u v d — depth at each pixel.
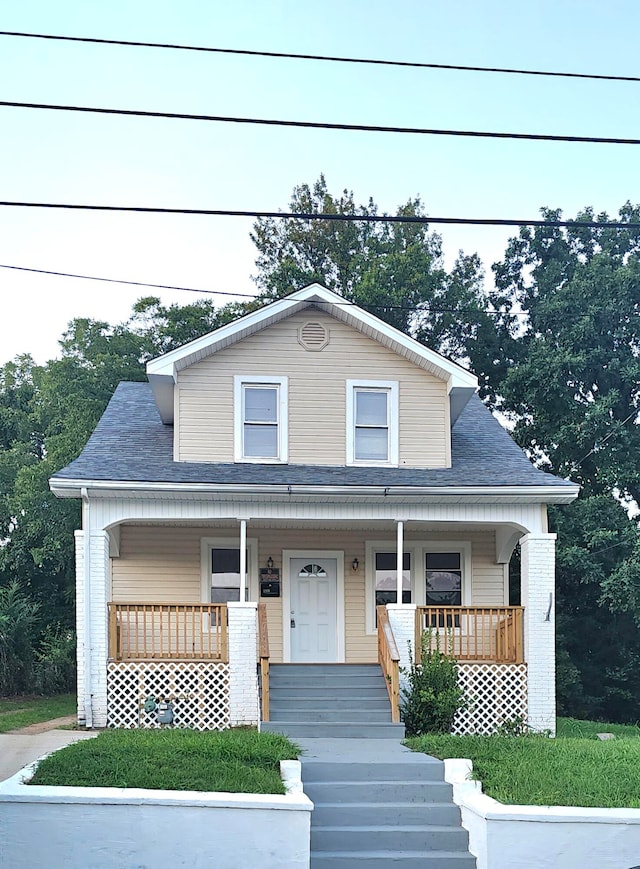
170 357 20.09
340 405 21.06
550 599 19.06
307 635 21.53
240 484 18.53
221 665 18.47
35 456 40.62
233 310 41.50
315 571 21.78
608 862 10.55
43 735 17.19
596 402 33.66
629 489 35.50
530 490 19.05
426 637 18.31
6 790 10.41
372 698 17.67
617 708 34.16
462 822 11.74
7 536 38.34
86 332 40.00
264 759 12.35
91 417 36.56
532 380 34.12
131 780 10.98
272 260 46.38
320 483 18.86
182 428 20.45
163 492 18.50
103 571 18.44
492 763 12.76
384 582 21.95
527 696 18.80
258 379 20.89
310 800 11.61
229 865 10.39
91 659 18.22
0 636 26.88
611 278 34.81
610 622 34.28
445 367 20.86
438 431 21.12
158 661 18.41
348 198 46.75
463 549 22.16
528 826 10.63
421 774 12.62
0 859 10.18
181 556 21.33
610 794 11.33
